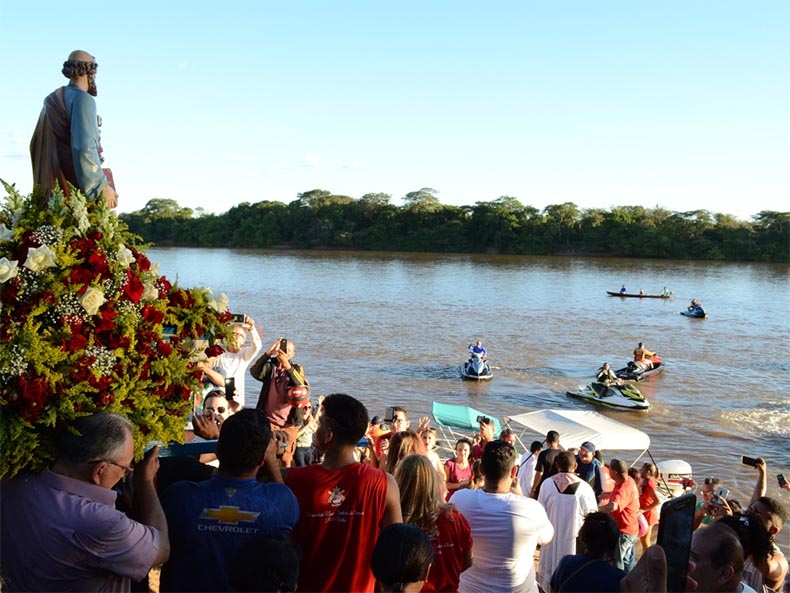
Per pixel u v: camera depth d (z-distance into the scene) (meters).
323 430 3.96
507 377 34.81
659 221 160.12
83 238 4.09
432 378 33.97
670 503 3.48
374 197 188.00
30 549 3.29
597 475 11.56
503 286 84.06
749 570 5.29
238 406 7.61
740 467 22.77
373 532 3.87
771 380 35.91
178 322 4.52
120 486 4.20
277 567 3.08
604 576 4.20
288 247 176.25
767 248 145.62
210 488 3.65
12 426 3.45
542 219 162.25
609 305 66.81
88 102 4.85
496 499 5.14
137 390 4.03
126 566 3.32
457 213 174.50
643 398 30.05
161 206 189.62
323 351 39.62
